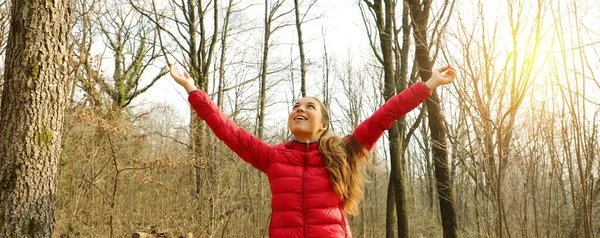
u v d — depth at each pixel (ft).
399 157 31.40
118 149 29.19
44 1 13.74
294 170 9.13
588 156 17.72
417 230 63.98
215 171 33.68
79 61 27.35
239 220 34.04
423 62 22.57
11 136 13.15
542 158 19.95
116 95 47.98
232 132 9.64
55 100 13.87
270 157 9.44
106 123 25.26
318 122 9.79
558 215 21.03
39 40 13.57
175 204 30.32
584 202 17.51
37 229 13.16
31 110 13.32
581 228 21.07
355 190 9.48
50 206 13.61
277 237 8.84
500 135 15.29
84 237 25.64
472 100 16.15
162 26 47.47
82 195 27.73
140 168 26.71
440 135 23.54
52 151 13.71
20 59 13.41
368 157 9.81
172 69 10.07
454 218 23.75
